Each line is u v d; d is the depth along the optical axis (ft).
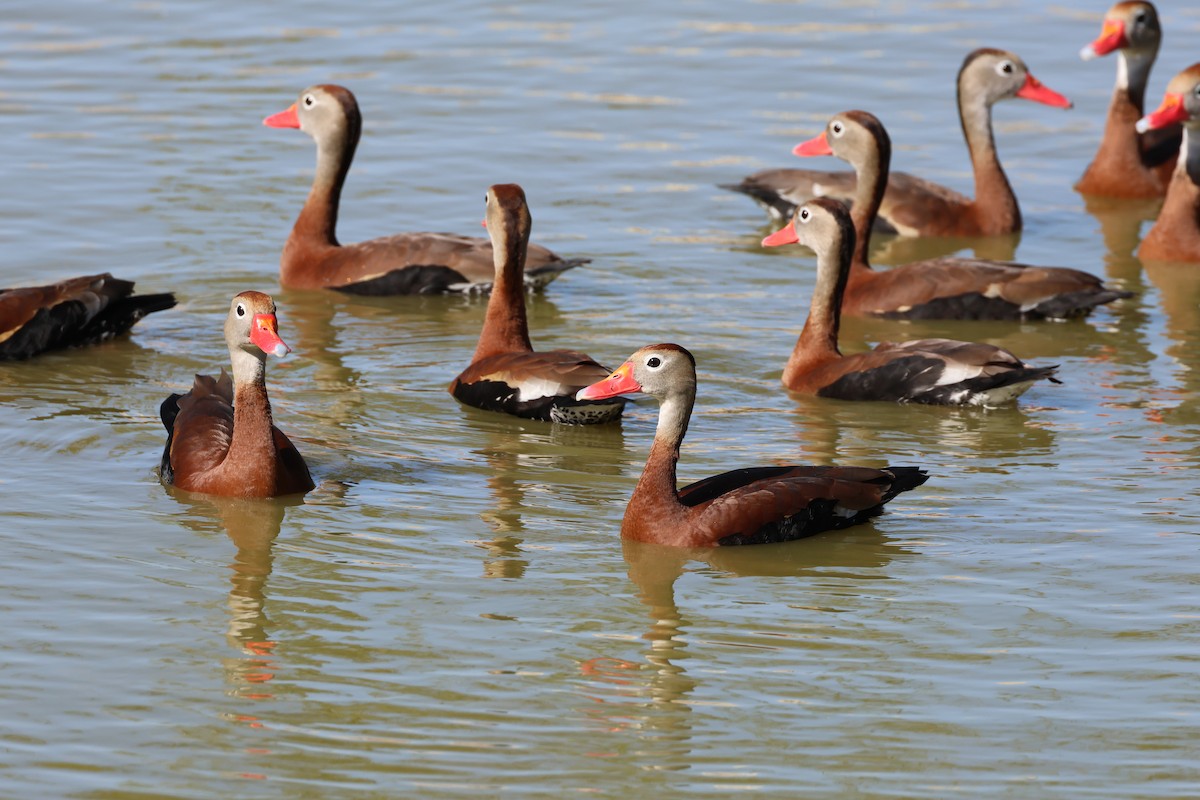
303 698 37.35
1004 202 77.41
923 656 39.68
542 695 37.65
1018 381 55.47
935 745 35.78
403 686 37.93
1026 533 46.60
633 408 57.62
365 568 43.98
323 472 50.52
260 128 86.58
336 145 69.31
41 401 55.88
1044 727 36.50
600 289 69.21
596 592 42.91
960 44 99.71
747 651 39.88
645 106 90.48
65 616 40.98
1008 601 42.55
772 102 91.15
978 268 66.44
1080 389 58.54
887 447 53.21
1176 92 72.64
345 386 58.29
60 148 82.43
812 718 36.81
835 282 58.59
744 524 45.60
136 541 45.29
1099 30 102.17
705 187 81.30
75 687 37.65
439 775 34.37
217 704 37.01
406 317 66.39
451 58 97.25
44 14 102.73
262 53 96.94
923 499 49.06
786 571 44.34
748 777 34.47
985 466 51.52
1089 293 65.41
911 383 56.70
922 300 66.39
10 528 45.83
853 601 42.57
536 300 67.82
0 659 38.78
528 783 34.12
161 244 72.59
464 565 44.32
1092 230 78.48
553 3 107.45
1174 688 38.17
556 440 53.88
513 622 41.11
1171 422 55.16
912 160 84.94
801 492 46.11
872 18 104.73
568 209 78.13
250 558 44.42
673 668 38.96
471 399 56.54
